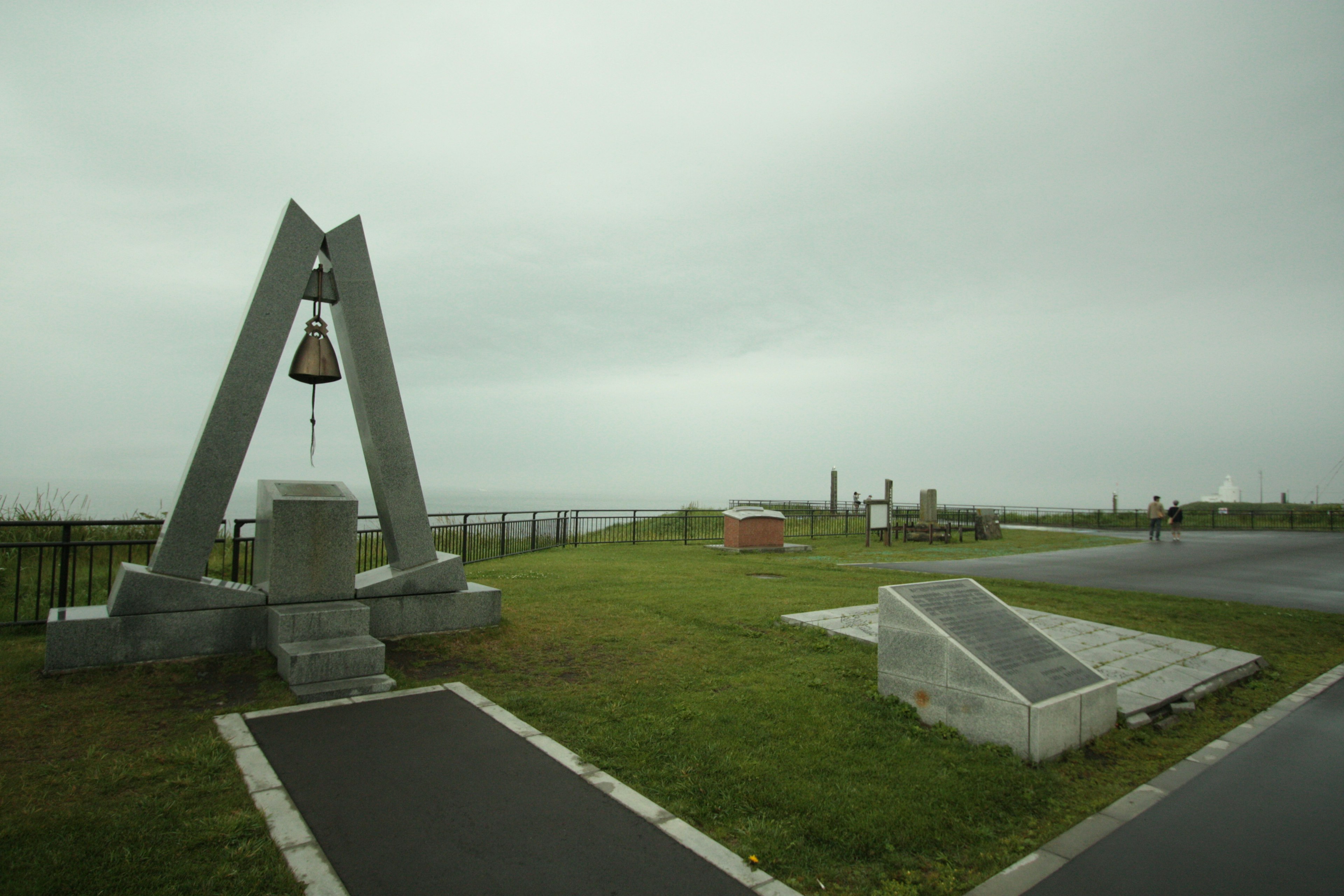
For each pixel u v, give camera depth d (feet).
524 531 63.41
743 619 30.07
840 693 20.36
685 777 14.78
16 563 35.19
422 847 11.66
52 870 10.60
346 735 16.42
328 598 23.73
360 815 12.67
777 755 15.99
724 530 70.54
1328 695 23.15
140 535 43.70
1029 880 11.77
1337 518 137.08
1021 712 16.38
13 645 22.98
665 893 10.64
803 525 104.88
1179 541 92.17
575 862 11.36
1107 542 89.97
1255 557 67.56
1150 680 23.04
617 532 84.02
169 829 11.96
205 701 18.45
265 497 25.08
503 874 10.97
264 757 15.03
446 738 16.39
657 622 29.25
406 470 26.43
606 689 20.51
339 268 25.11
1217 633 31.27
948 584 21.15
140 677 19.75
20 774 13.84
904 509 110.22
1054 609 36.17
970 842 12.92
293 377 24.73
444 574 26.58
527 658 23.58
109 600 23.12
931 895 11.28
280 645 20.86
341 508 24.00
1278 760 17.37
